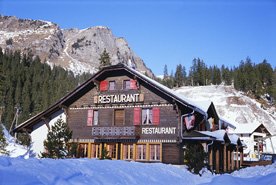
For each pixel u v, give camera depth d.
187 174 17.95
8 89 103.00
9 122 84.31
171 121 30.05
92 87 34.31
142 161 30.44
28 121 35.00
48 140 27.61
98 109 33.50
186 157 25.23
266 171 23.11
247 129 67.38
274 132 109.12
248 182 13.77
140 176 14.09
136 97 31.88
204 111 30.42
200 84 160.38
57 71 165.00
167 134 29.94
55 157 26.70
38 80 122.06
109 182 11.95
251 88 146.62
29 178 9.65
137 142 31.03
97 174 12.28
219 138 29.28
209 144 28.92
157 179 14.63
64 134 27.78
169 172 16.75
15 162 11.02
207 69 165.75
